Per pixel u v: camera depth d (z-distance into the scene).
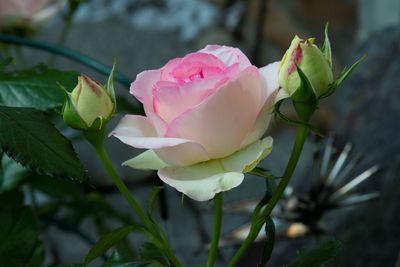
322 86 0.57
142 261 0.63
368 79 1.69
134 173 2.12
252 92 0.56
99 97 0.57
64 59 2.48
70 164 0.61
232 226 1.90
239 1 2.90
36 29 0.93
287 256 1.24
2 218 0.72
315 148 0.81
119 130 0.56
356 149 1.39
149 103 0.57
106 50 2.72
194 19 2.91
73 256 1.78
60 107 0.70
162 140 0.55
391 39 1.76
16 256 0.72
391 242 1.16
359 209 1.19
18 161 0.60
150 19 2.89
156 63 2.72
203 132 0.55
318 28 2.63
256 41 2.74
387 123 1.45
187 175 0.56
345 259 1.17
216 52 0.59
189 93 0.55
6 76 0.71
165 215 0.84
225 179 0.55
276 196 0.60
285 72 0.57
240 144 0.57
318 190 0.78
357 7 2.56
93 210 0.95
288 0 2.66
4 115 0.61
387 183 1.21
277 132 2.34
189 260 1.74
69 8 0.97
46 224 0.97
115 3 2.93
